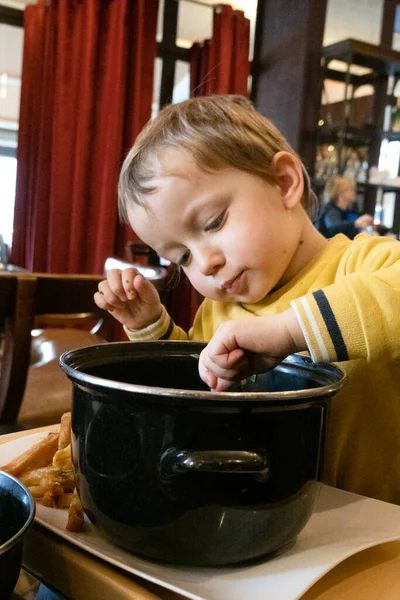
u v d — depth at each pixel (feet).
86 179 8.30
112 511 1.12
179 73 9.55
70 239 8.36
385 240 2.10
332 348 1.39
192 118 2.02
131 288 2.25
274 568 1.17
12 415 3.33
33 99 8.25
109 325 5.11
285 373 1.57
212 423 1.03
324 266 2.11
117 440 1.10
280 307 2.08
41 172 8.27
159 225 1.86
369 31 9.17
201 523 1.07
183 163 1.80
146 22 8.39
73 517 1.29
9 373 3.25
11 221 8.93
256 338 1.39
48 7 8.04
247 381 1.65
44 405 3.59
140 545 1.13
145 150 1.93
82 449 1.18
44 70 8.08
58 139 8.11
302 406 1.10
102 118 8.26
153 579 1.10
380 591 1.19
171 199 1.79
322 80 8.61
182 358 1.74
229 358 1.39
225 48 8.87
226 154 1.84
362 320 1.39
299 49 8.59
